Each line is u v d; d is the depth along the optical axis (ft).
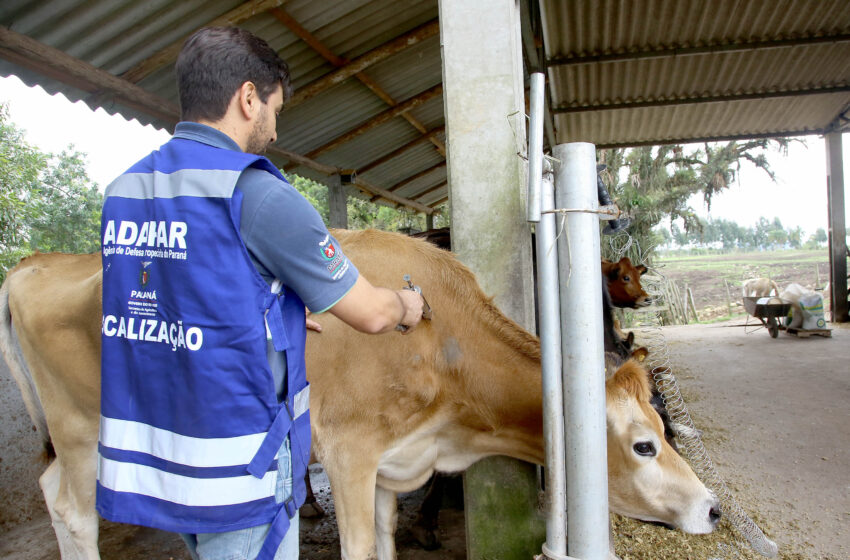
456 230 7.55
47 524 11.46
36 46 11.73
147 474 4.02
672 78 24.20
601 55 21.66
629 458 6.66
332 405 7.07
